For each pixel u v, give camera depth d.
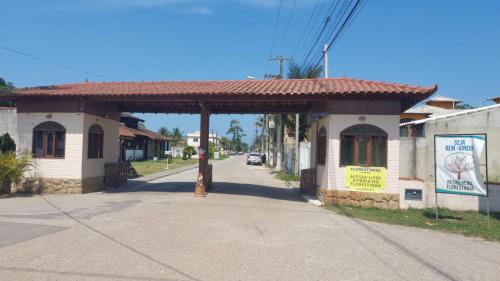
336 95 13.19
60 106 15.30
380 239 8.55
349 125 13.28
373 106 13.22
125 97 14.81
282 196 16.45
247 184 21.77
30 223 9.13
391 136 13.09
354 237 8.67
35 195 14.73
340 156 13.34
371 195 13.12
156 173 28.47
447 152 11.06
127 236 8.00
